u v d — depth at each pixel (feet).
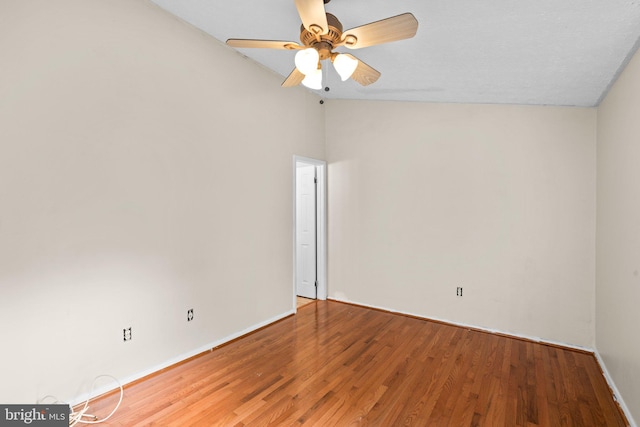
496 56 7.63
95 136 7.48
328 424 6.58
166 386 7.99
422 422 6.66
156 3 8.52
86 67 7.32
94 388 7.49
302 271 15.71
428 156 12.50
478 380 8.24
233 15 8.43
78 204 7.23
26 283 6.53
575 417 6.81
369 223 13.96
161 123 8.76
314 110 14.34
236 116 10.82
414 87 10.96
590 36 6.18
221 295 10.41
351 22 7.32
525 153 10.72
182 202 9.28
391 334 11.20
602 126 9.05
